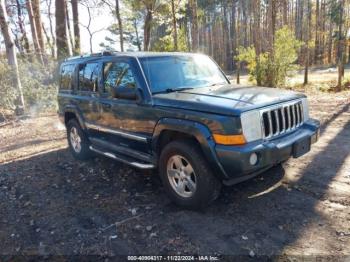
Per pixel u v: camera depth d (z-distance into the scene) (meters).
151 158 4.29
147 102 4.08
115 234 3.43
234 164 3.26
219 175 3.51
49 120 10.90
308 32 26.38
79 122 5.79
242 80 23.27
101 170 5.43
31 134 8.88
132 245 3.21
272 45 15.12
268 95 3.87
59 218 3.88
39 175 5.42
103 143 5.25
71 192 4.62
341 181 4.24
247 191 4.13
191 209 3.80
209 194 3.62
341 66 15.27
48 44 20.06
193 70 4.80
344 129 6.80
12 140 8.34
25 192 4.74
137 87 4.25
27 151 7.05
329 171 4.59
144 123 4.16
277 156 3.48
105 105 4.88
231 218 3.53
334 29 45.19
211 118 3.38
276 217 3.48
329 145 5.76
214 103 3.50
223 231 3.30
